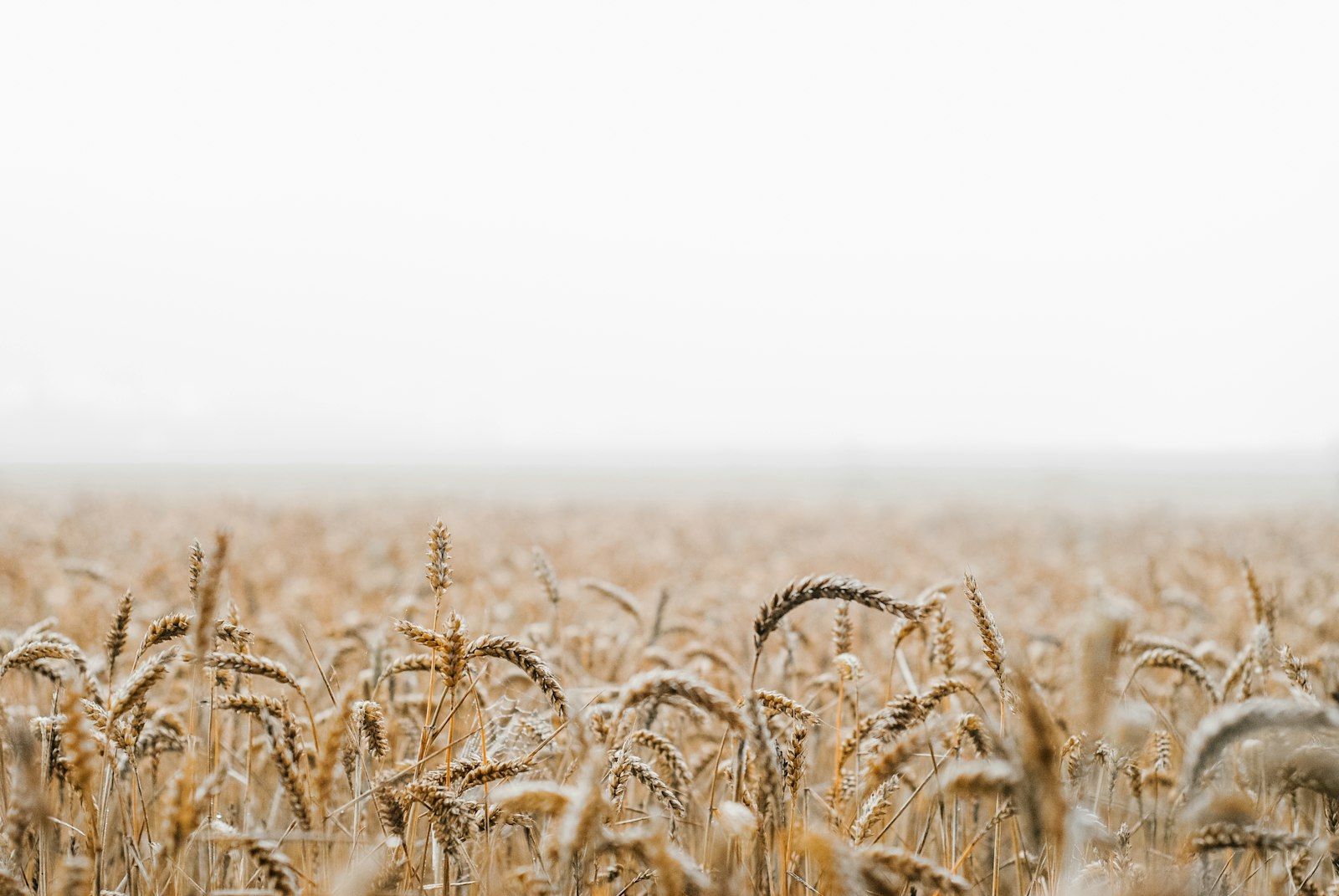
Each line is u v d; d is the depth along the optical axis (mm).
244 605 4824
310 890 1776
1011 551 13227
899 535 17359
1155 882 1467
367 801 2418
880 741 2105
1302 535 17328
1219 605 6703
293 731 1996
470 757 2309
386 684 3025
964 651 4574
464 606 5352
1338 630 4625
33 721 2195
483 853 2221
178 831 1557
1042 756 1253
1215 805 1525
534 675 1829
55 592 6055
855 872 1438
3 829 2217
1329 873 2451
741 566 11453
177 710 2867
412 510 24562
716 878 1617
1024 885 2244
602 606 6715
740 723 1489
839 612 2293
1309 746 1410
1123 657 3000
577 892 1859
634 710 2264
